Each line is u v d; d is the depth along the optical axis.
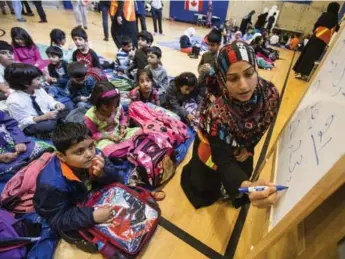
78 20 4.67
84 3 4.55
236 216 1.14
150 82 1.82
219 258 0.95
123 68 2.66
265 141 1.76
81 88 1.87
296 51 5.36
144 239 0.94
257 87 0.79
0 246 0.81
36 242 0.90
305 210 0.42
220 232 1.06
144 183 1.26
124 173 1.30
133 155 1.27
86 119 1.33
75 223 0.87
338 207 0.51
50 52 2.10
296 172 0.59
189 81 1.78
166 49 4.06
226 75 0.71
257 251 0.59
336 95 0.53
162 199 1.20
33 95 1.49
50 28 4.39
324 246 0.50
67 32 4.29
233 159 0.86
